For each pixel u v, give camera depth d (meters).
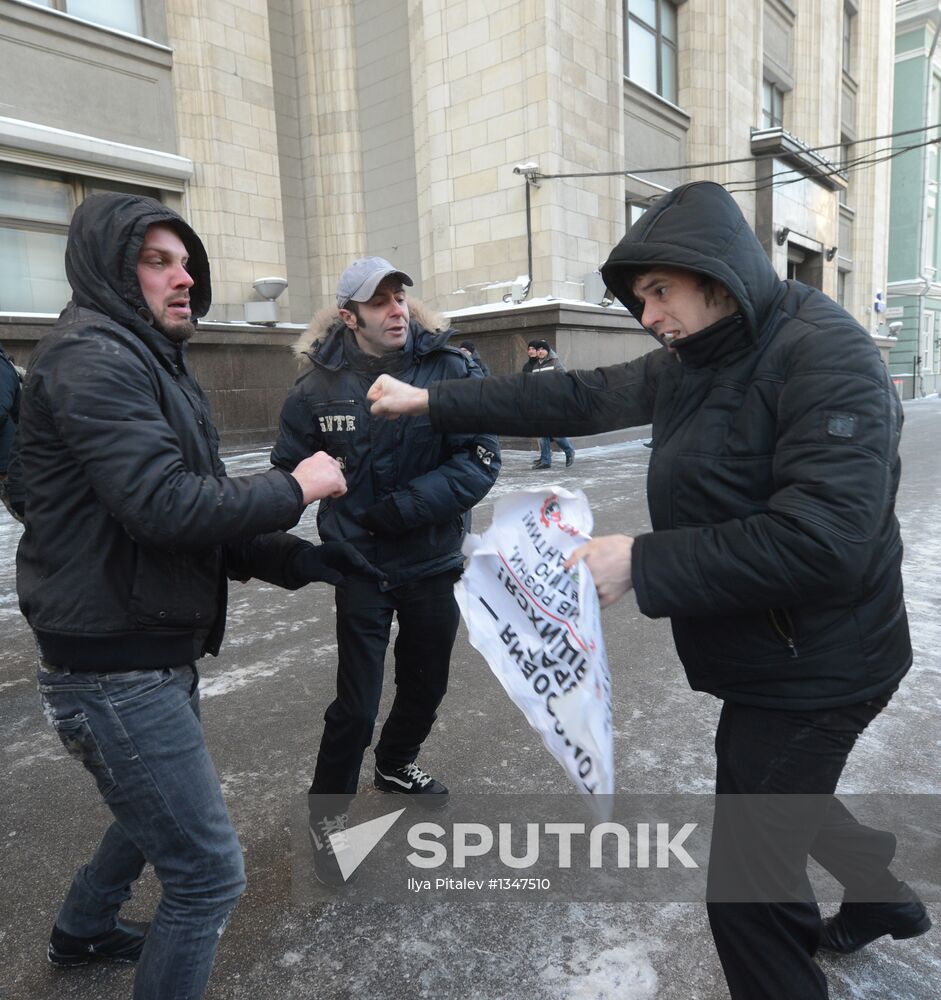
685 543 1.18
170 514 1.25
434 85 12.67
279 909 2.00
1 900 2.05
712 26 15.14
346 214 14.18
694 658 1.39
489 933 1.90
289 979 1.77
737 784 1.33
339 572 1.72
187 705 1.44
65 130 10.33
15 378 4.26
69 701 1.36
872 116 23.25
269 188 12.87
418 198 13.52
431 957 1.83
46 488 1.33
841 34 20.72
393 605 2.16
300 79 13.97
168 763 1.37
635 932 1.89
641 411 1.60
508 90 11.91
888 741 2.79
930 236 29.00
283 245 13.14
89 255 1.37
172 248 1.44
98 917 1.75
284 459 2.27
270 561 1.71
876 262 24.25
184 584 1.40
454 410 1.74
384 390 1.79
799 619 1.26
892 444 1.17
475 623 1.32
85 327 1.32
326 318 2.23
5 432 4.21
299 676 3.55
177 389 1.44
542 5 11.34
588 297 12.41
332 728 2.08
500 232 12.36
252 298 12.68
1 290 10.26
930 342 29.73
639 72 14.20
